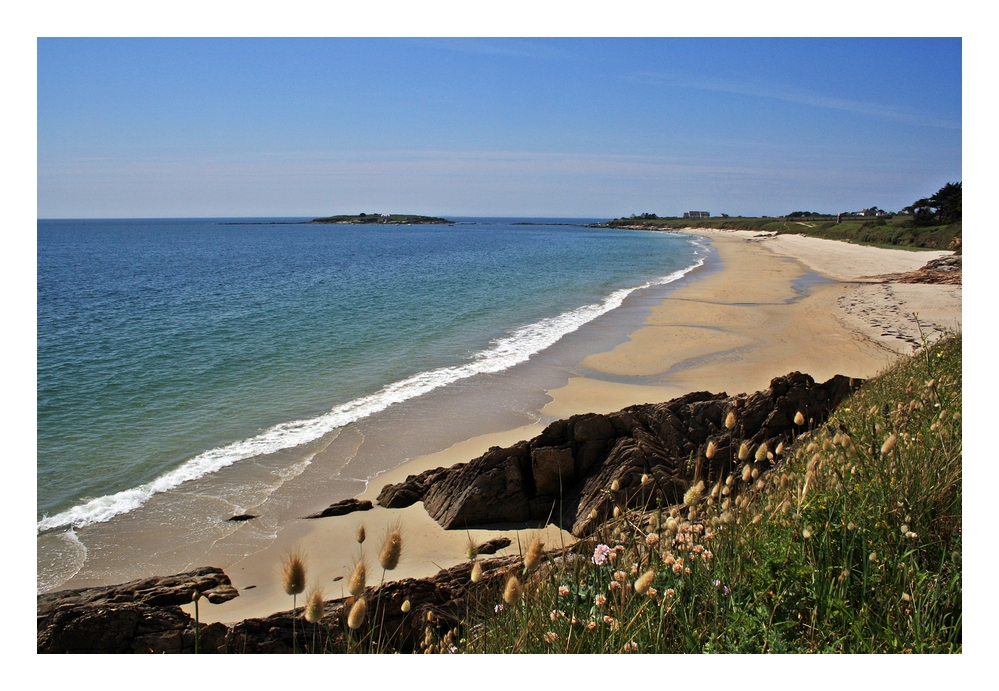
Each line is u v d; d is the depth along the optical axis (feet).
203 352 66.28
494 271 166.61
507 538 26.23
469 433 41.73
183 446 39.45
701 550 12.10
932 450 13.70
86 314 94.73
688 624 10.52
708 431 28.40
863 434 16.94
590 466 28.66
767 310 93.50
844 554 11.34
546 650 10.87
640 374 57.67
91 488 33.53
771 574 11.22
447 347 68.95
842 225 339.77
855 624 9.89
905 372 31.01
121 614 16.35
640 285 130.41
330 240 386.93
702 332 76.95
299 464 36.68
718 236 440.45
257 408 46.96
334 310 96.48
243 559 26.50
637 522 15.80
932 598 10.37
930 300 96.63
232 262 208.64
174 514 30.73
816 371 57.41
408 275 155.53
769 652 9.91
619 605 10.97
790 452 20.76
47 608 20.44
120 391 51.39
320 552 26.71
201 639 16.10
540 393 51.11
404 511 30.48
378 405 47.62
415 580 17.29
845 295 107.45
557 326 81.97
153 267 188.55
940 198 240.94
